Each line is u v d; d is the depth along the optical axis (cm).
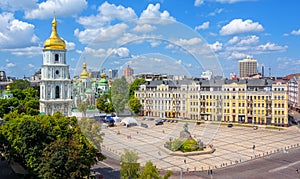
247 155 7219
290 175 5844
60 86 10294
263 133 10469
